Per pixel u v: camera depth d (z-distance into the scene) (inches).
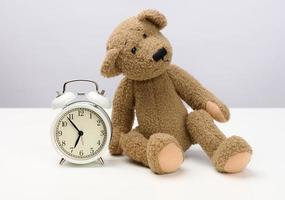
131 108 49.3
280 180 42.6
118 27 47.0
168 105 47.3
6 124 60.9
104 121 45.7
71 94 46.3
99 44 83.4
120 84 49.1
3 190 41.0
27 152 49.6
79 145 45.8
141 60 45.1
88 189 41.1
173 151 43.1
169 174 44.1
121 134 48.4
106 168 45.6
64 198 39.7
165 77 47.8
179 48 82.4
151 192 40.6
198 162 47.0
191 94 48.3
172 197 39.7
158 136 43.6
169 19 81.6
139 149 45.8
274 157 47.9
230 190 40.8
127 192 40.6
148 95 47.2
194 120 47.1
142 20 46.6
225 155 43.5
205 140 46.2
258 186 41.5
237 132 56.9
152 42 45.3
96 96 46.0
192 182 42.4
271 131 57.2
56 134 45.7
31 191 40.8
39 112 68.1
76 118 45.7
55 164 46.4
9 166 45.9
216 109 47.6
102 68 45.5
